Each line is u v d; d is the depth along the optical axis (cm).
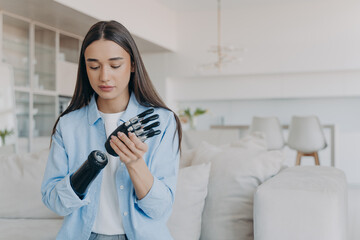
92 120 131
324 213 145
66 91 627
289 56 731
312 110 792
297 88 748
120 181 125
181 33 782
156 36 702
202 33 771
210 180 194
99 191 127
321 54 716
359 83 718
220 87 791
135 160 112
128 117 131
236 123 830
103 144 131
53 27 585
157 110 133
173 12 773
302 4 725
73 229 128
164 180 125
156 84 797
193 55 776
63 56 615
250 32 749
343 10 706
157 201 118
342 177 189
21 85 539
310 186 154
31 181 241
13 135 509
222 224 186
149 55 802
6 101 502
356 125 771
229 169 193
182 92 812
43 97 580
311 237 145
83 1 509
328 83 733
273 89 761
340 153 708
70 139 132
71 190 117
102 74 118
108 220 128
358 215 486
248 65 749
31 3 474
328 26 714
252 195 187
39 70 569
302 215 146
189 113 665
